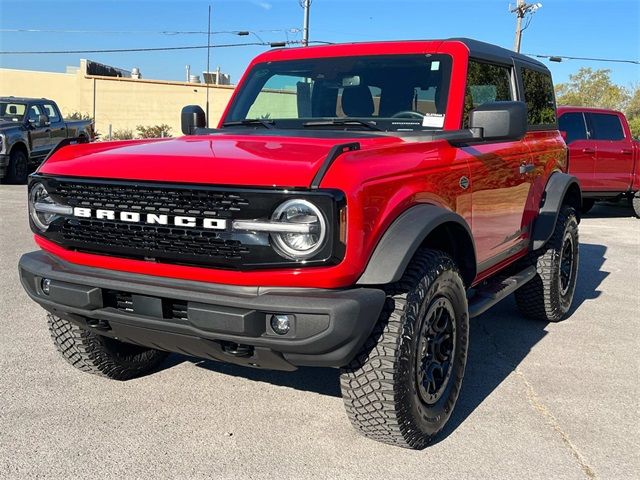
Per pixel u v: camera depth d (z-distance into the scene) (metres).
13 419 3.62
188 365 4.54
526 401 4.05
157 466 3.18
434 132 3.80
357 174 2.89
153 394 4.03
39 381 4.15
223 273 2.94
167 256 3.03
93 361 4.04
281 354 2.96
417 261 3.30
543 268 5.49
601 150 12.41
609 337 5.39
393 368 3.10
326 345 2.84
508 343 5.19
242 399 3.98
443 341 3.54
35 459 3.20
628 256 9.10
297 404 3.93
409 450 3.39
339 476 3.12
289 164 2.88
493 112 3.68
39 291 3.43
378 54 4.40
